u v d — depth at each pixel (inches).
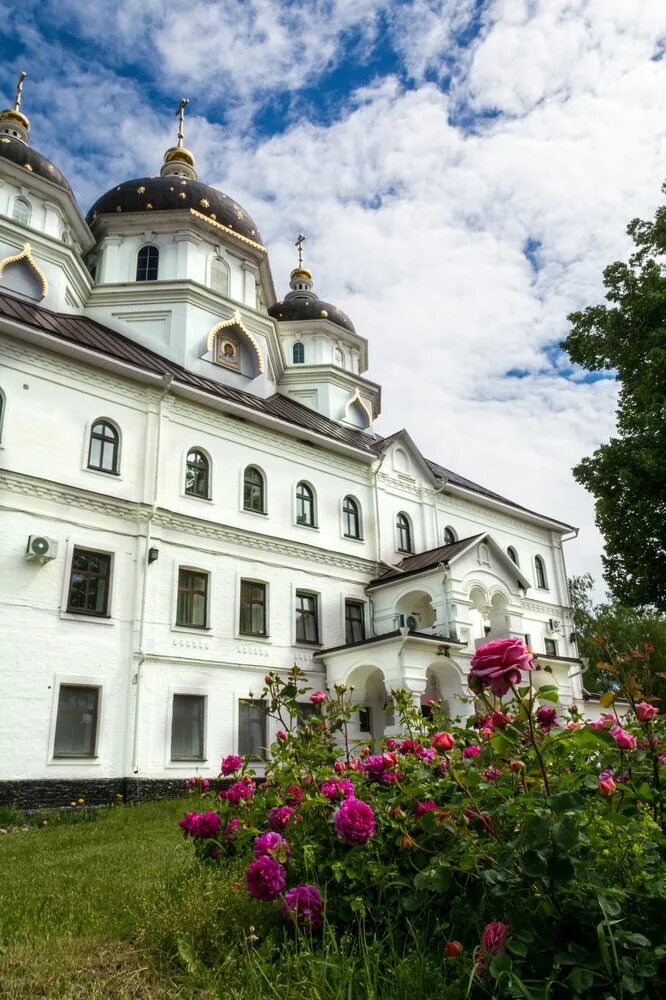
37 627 687.7
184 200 1137.4
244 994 128.5
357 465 1095.0
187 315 1039.0
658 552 863.1
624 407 916.6
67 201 1009.5
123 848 358.0
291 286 1581.0
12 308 817.5
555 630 1326.3
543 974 115.8
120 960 155.6
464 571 956.6
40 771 650.8
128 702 727.7
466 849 138.6
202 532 855.1
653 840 127.6
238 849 198.8
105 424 815.7
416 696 821.9
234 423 939.3
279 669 871.7
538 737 148.2
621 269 930.7
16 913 194.4
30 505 720.3
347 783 181.0
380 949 136.6
